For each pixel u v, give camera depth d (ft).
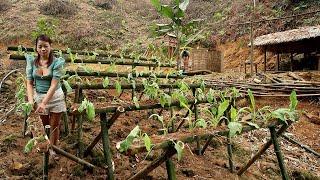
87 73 16.26
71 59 17.60
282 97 24.89
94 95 21.22
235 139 18.20
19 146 13.75
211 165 14.34
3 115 17.19
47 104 11.92
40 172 12.10
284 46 39.29
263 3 55.36
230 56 51.21
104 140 10.55
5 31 58.29
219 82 28.12
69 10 67.41
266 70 43.57
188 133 9.69
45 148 10.51
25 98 14.66
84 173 12.28
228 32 54.29
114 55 24.39
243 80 30.48
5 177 11.68
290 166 16.52
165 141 8.73
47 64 11.75
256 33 50.42
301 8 49.78
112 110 10.62
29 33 56.08
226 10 60.39
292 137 20.71
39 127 13.84
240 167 14.64
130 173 12.66
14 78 22.16
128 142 8.11
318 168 17.19
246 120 11.32
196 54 40.45
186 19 62.64
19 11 66.74
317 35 33.94
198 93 14.92
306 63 40.55
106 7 75.10
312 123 22.62
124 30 63.41
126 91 22.81
